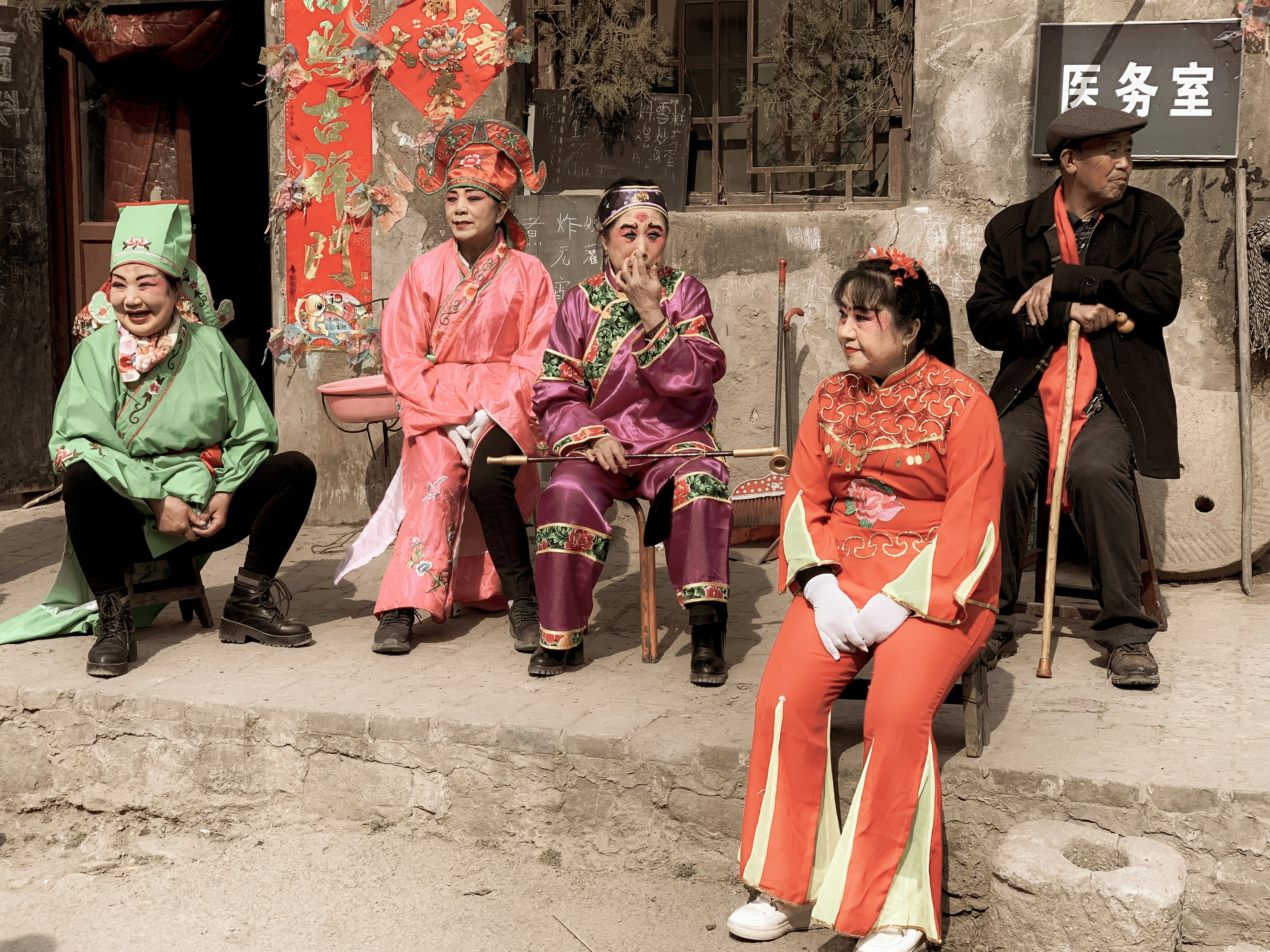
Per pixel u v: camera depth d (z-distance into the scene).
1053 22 5.05
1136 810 2.79
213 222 8.43
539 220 5.68
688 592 3.61
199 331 4.03
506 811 3.28
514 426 4.11
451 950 2.80
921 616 2.70
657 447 3.80
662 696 3.52
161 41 6.31
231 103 7.69
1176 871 2.53
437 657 3.96
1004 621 3.77
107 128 6.71
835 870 2.65
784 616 4.39
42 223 6.32
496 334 4.29
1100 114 3.66
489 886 3.11
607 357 3.82
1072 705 3.34
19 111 6.18
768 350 5.52
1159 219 3.73
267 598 4.10
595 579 3.74
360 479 5.92
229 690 3.59
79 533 3.73
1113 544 3.52
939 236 5.30
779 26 5.68
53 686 3.63
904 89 5.55
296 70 5.75
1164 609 4.29
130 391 3.89
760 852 2.76
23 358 6.32
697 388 3.77
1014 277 3.88
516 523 4.10
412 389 4.20
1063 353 3.76
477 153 4.26
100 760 3.58
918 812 2.66
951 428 2.80
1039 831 2.73
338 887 3.11
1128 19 4.97
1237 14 4.84
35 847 3.53
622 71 5.63
